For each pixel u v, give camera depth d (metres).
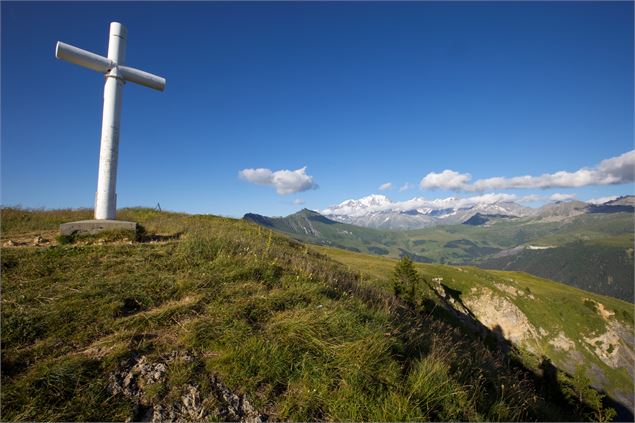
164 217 18.84
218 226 17.19
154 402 4.15
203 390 4.38
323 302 6.79
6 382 4.03
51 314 5.39
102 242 10.16
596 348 66.62
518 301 69.44
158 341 5.16
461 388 5.10
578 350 65.19
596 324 70.31
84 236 10.32
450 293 63.44
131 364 4.62
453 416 4.62
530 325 65.00
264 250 9.84
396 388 4.79
